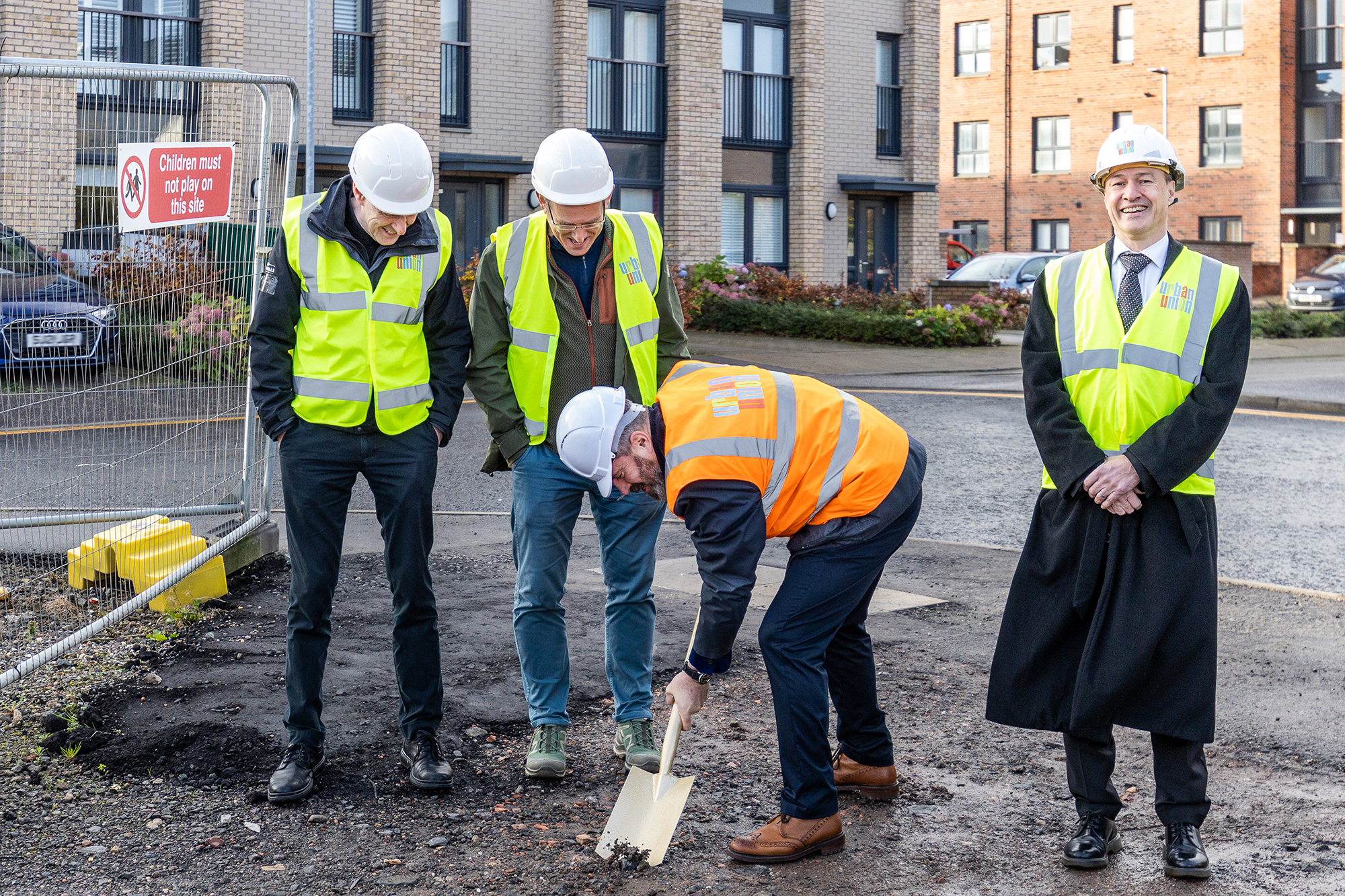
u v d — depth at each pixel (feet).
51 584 19.58
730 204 82.48
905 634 18.94
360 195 12.87
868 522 11.73
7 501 18.12
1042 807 13.15
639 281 14.21
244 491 21.39
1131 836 12.51
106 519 19.02
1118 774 14.07
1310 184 128.47
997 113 143.13
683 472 11.05
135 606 17.40
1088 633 11.90
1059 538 12.06
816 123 83.76
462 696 15.79
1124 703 11.73
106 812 12.52
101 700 15.19
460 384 13.73
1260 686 16.56
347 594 20.21
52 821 12.28
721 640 11.45
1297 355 73.20
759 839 11.86
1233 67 128.47
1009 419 42.14
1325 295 104.53
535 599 13.70
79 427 18.12
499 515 26.96
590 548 24.18
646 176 78.07
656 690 16.43
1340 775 13.82
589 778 13.76
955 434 39.09
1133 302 12.12
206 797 12.93
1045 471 12.32
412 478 13.21
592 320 14.05
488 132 71.00
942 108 147.43
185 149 18.78
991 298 77.41
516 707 15.52
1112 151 12.09
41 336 17.21
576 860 11.80
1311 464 34.40
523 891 11.18
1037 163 141.49
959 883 11.48
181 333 19.36
